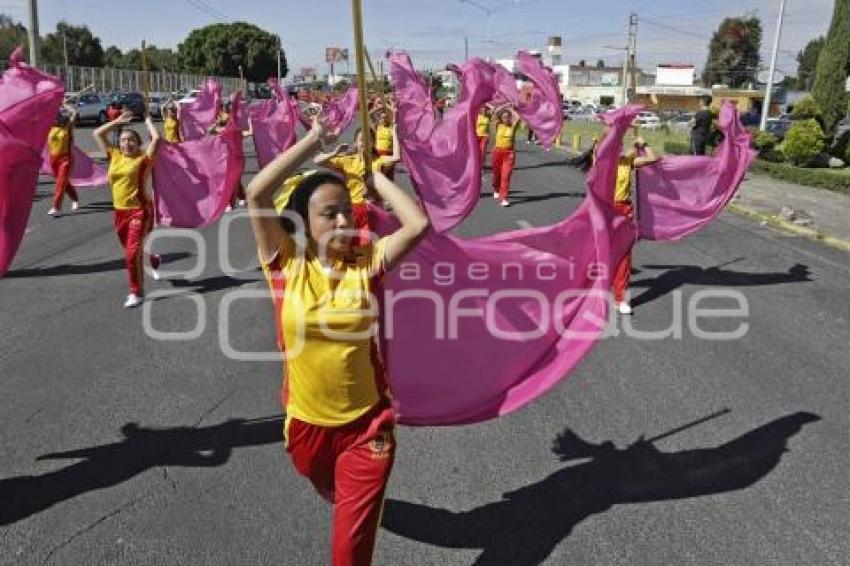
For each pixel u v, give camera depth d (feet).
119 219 24.72
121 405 17.24
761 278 30.22
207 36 275.18
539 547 12.05
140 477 14.03
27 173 14.40
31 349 20.88
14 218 14.44
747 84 357.61
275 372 19.34
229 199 31.78
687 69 299.58
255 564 11.47
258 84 270.87
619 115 14.87
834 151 75.36
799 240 38.88
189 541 12.03
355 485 9.64
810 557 11.80
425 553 11.87
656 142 102.68
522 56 44.19
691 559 11.73
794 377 19.52
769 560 11.72
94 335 22.12
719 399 18.01
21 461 14.65
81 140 89.92
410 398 13.19
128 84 177.99
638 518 12.89
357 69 9.95
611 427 16.43
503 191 48.60
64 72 154.81
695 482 14.14
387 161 13.76
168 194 31.27
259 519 12.65
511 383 13.52
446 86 152.25
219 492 13.50
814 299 27.25
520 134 133.28
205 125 56.08
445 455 15.02
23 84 16.62
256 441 15.51
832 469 14.70
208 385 18.45
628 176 25.66
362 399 9.68
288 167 9.32
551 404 17.56
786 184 61.11
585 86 362.33
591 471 14.49
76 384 18.43
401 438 15.71
